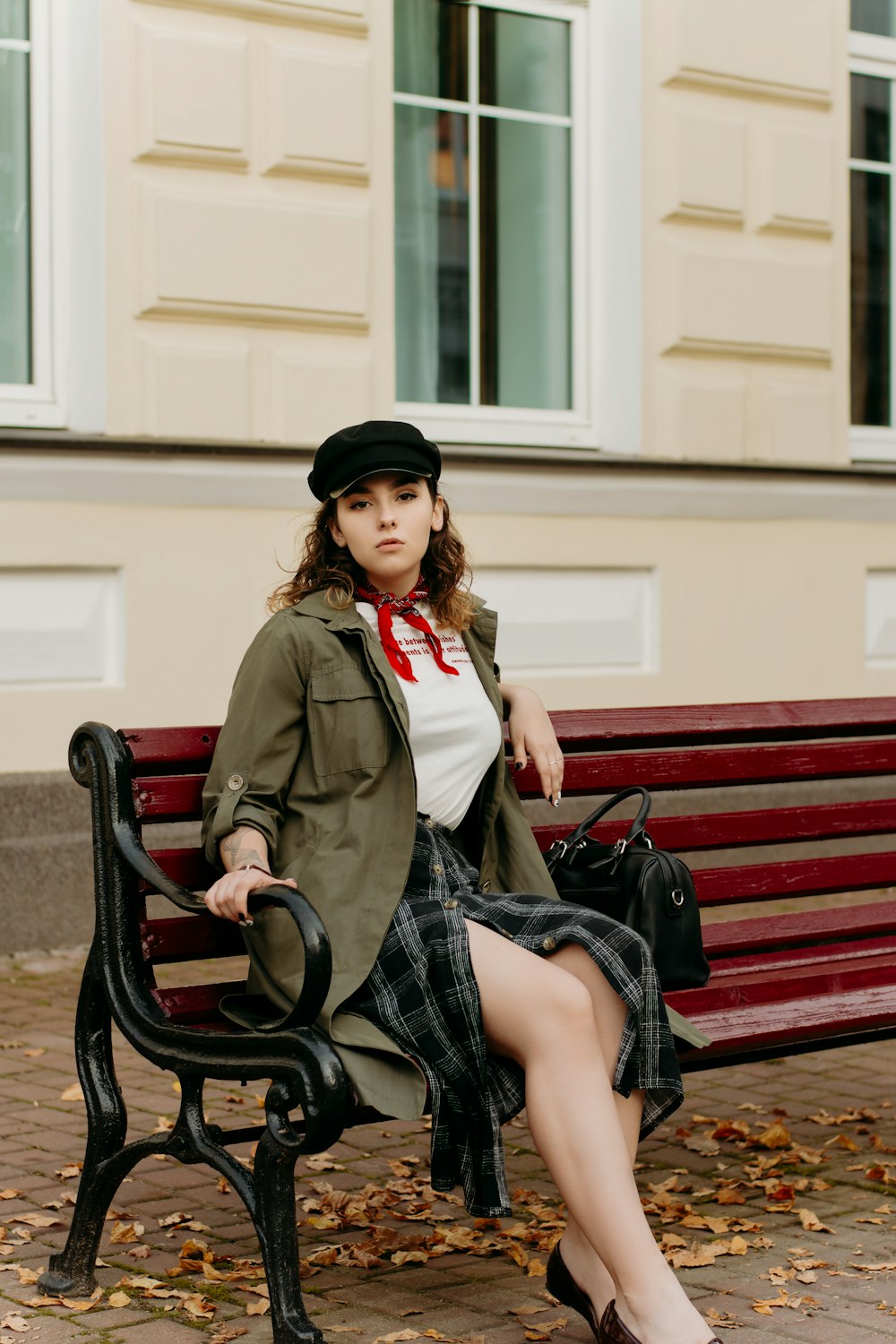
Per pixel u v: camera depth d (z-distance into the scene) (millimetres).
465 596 3105
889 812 4047
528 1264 3090
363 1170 3695
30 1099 4227
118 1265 3068
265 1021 2809
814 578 7633
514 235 7230
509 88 7184
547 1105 2586
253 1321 2799
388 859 2818
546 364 7324
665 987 2998
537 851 3070
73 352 6031
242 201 6211
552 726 3416
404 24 6930
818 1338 2754
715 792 7207
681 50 7262
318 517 3066
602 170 7285
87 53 5980
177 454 6023
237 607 6172
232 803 2805
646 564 7152
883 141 8219
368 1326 2793
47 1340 2713
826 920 3918
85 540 5875
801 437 7625
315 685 2850
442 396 7066
